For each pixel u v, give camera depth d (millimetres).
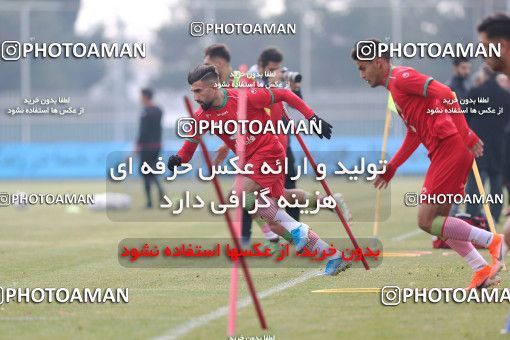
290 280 31781
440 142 28188
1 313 25906
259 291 29344
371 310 25547
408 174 120000
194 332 22656
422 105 28234
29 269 36375
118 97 138375
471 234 28094
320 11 153125
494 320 23828
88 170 124750
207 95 30234
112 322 24297
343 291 29062
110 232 53750
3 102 133875
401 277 31984
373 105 133375
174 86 173125
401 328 22844
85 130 136875
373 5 142000
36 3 169375
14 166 124438
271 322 23812
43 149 124562
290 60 150875
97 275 34188
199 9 145500
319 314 24953
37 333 22969
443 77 137375
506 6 140000
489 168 50156
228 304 26797
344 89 136375
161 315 25203
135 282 32062
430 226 28531
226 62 36906
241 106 25406
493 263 28078
